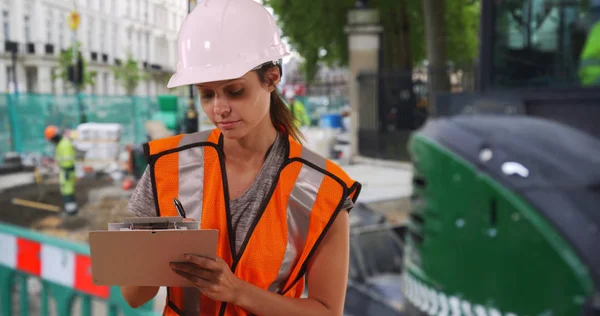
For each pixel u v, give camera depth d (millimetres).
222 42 1394
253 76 1391
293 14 16141
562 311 2326
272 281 1461
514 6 2906
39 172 12148
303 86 21469
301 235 1464
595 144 2543
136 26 10969
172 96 9680
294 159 1482
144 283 1333
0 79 25344
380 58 13219
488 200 2598
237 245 1456
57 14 24266
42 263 3061
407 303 3240
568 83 2754
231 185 1492
